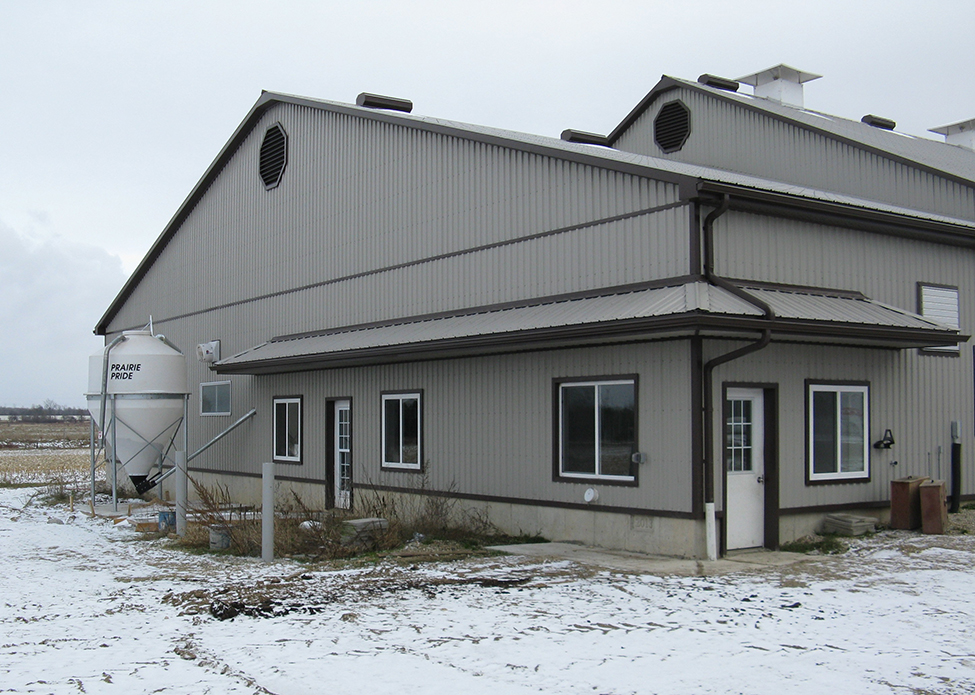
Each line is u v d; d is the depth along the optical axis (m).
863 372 14.82
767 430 13.42
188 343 26.75
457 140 17.12
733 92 25.83
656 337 12.56
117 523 18.39
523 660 7.50
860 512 14.56
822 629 8.45
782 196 13.16
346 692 6.74
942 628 8.47
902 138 24.86
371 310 19.20
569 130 25.48
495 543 14.20
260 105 23.58
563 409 14.27
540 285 15.02
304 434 20.98
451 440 16.50
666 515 12.54
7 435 82.69
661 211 12.99
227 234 25.12
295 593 10.26
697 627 8.54
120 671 7.42
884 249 15.73
